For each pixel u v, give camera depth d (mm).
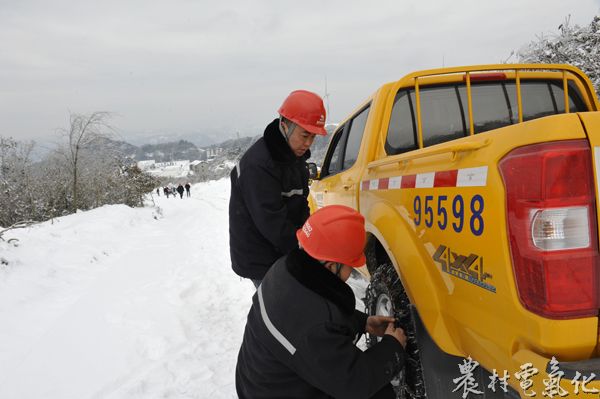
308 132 2328
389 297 2342
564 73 3012
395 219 2232
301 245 1693
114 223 12500
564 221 1245
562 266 1244
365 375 1638
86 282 6363
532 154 1280
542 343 1263
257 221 2408
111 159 19047
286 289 1659
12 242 7531
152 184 24125
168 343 4070
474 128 3111
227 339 4180
